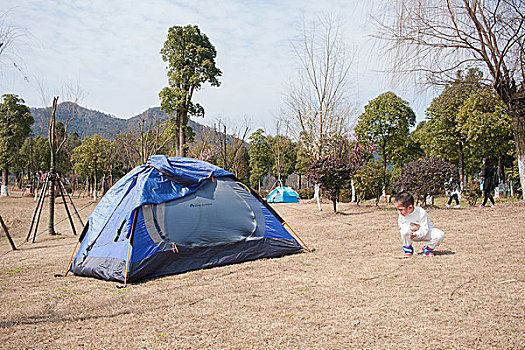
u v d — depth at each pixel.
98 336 3.62
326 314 3.82
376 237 8.50
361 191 17.72
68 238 12.45
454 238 7.31
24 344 3.50
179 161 7.38
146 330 3.71
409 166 13.45
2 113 40.25
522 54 9.22
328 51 22.20
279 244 7.16
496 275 4.63
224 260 6.58
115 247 6.06
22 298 5.04
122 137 39.44
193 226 6.49
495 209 11.59
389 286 4.56
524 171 11.53
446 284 4.45
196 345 3.30
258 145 52.16
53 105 13.36
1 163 39.72
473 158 30.95
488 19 9.46
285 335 3.39
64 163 40.81
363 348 3.06
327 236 9.10
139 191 6.33
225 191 7.10
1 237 13.30
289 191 26.80
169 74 28.80
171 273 6.11
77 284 5.79
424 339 3.13
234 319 3.85
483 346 2.95
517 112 11.21
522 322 3.28
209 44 29.72
